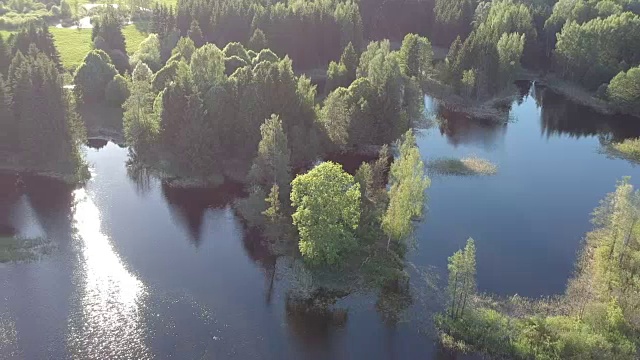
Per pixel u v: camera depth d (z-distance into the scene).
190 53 147.75
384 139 131.12
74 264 88.12
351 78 156.88
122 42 190.00
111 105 140.75
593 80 174.75
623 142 142.62
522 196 113.31
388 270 85.88
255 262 89.94
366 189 97.38
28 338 72.81
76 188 111.88
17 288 81.94
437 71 176.62
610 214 96.69
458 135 144.50
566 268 89.94
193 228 99.31
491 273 87.81
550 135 147.25
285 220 92.94
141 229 98.44
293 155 117.75
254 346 72.88
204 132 113.75
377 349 72.56
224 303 80.44
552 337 70.31
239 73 123.38
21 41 159.62
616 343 69.31
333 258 83.19
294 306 80.06
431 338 74.00
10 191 109.38
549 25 197.75
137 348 72.00
